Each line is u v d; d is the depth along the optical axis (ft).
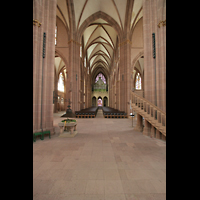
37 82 21.54
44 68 22.54
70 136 21.95
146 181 9.86
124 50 54.70
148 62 23.95
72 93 55.06
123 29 55.16
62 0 49.08
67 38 58.54
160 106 21.77
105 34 76.74
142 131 26.27
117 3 50.80
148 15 24.20
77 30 56.70
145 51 24.16
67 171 11.16
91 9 55.11
